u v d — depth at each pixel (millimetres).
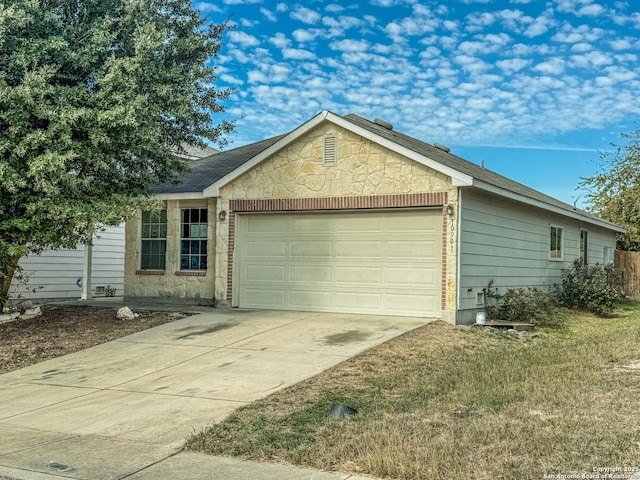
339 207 14047
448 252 12883
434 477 4910
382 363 9477
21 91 10938
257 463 5578
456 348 10750
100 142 12203
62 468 5559
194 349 10789
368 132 13586
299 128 14320
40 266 19484
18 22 11211
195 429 6652
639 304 21812
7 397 8398
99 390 8555
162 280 16906
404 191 13359
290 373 8953
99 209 12336
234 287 15367
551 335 13148
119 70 11930
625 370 8781
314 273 14641
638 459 5098
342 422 6590
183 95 13570
